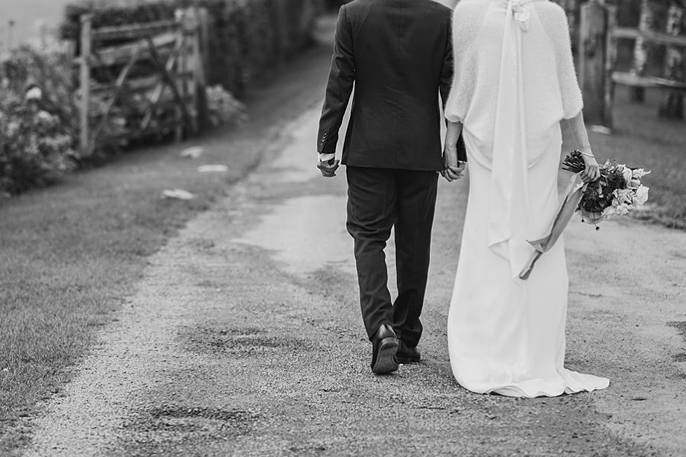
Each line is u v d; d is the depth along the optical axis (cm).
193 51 1895
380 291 584
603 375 590
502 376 560
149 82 1778
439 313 739
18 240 990
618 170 568
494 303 564
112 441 502
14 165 1314
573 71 562
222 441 499
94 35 1596
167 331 698
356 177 595
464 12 559
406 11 579
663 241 955
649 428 500
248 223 1104
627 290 787
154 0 1883
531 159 561
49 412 543
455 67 566
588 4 1709
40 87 1520
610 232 996
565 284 570
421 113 588
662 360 617
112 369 615
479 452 477
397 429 510
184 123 1850
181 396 566
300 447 489
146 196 1237
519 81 553
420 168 585
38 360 628
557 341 570
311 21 3991
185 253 955
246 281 846
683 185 1176
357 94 594
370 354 642
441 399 553
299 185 1362
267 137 1864
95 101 1636
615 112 2134
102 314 741
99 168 1550
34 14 2148
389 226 601
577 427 505
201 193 1270
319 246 980
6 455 483
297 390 573
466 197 1220
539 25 552
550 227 563
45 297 782
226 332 695
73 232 1028
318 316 736
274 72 3067
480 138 562
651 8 2095
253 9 2747
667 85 1722
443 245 958
